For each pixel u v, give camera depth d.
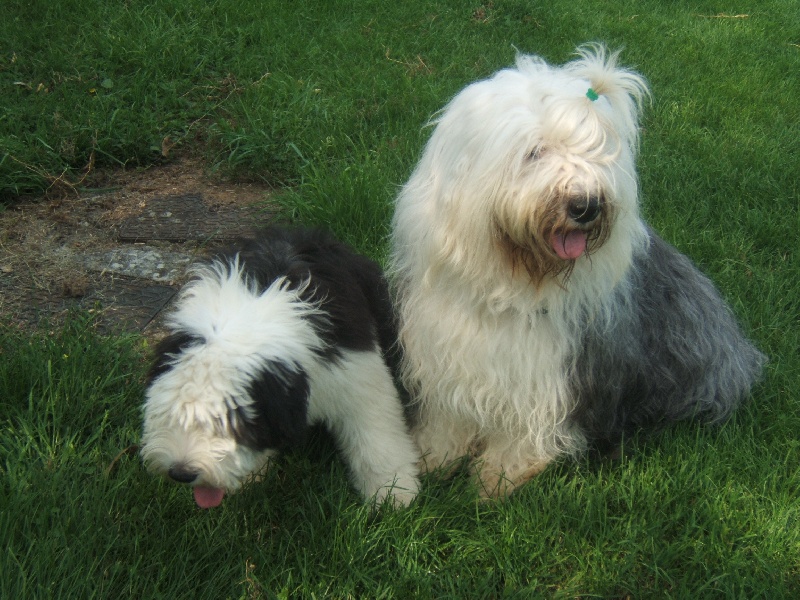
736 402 2.15
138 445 1.97
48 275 2.57
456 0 4.72
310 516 1.91
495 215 1.74
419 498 1.94
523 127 1.69
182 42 3.68
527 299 1.82
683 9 5.61
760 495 1.97
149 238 2.74
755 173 3.14
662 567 1.85
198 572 1.77
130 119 3.24
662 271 2.06
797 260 2.67
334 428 1.97
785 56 4.80
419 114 3.38
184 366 1.63
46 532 1.78
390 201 2.72
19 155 2.92
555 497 1.97
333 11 4.33
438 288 1.86
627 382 1.98
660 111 3.79
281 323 1.71
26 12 3.81
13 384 2.10
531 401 1.92
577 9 5.08
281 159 3.06
